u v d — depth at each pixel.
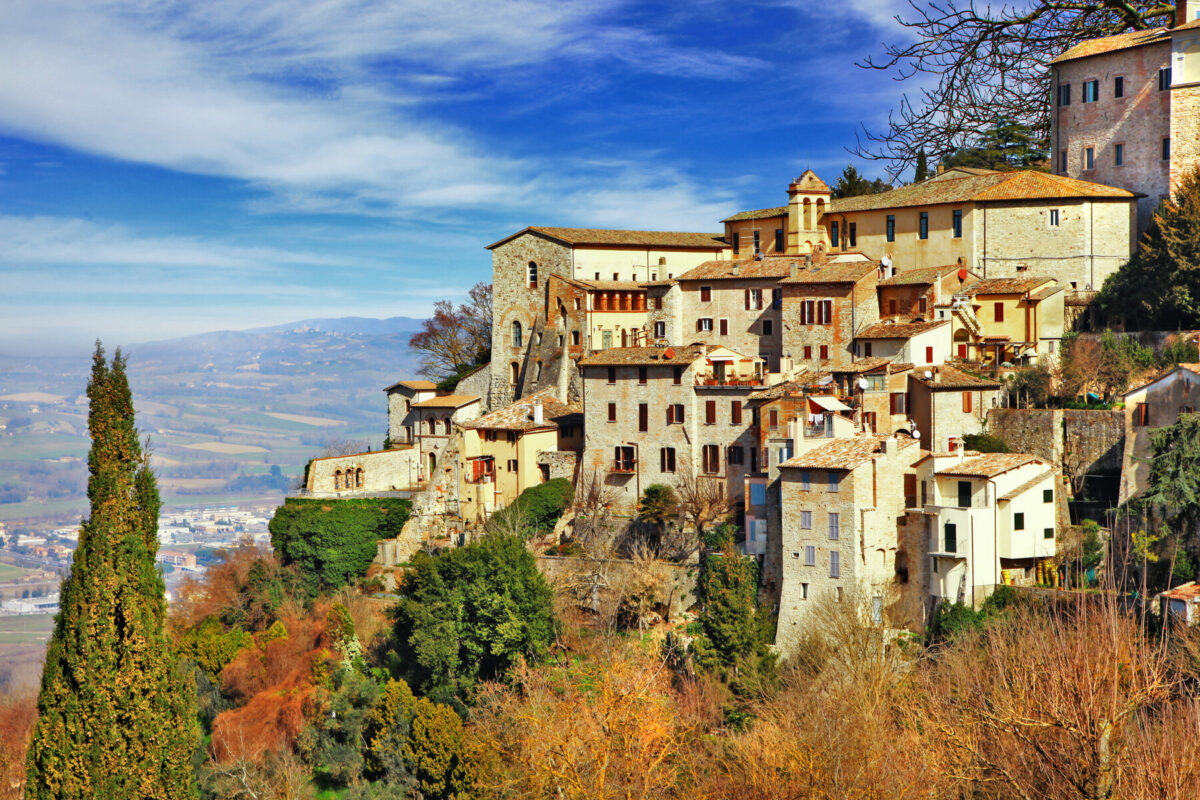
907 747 50.25
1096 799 39.38
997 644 52.66
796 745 52.19
